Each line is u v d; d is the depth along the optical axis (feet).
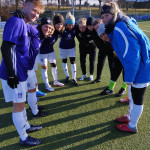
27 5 5.31
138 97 6.33
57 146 6.54
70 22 10.77
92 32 10.32
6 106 9.67
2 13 85.92
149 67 5.88
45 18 7.63
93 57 12.44
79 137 6.97
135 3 103.14
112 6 5.54
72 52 11.96
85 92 11.07
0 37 38.42
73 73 12.37
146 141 6.60
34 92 7.84
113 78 10.07
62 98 10.38
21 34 5.26
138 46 5.41
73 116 8.46
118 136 6.95
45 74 11.11
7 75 5.41
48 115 8.64
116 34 5.51
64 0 97.04
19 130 6.34
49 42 10.31
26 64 5.90
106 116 8.34
